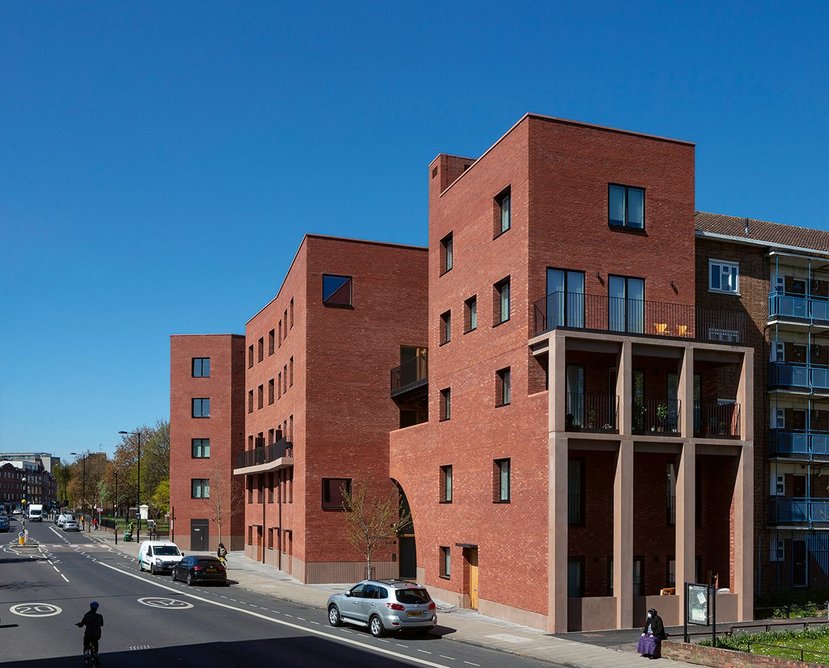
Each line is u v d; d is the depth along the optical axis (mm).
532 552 27859
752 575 29078
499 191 31609
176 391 72375
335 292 43750
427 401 41406
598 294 29828
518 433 29266
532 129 29719
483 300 32656
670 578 29859
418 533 38281
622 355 28078
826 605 31078
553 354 27219
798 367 35281
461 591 33375
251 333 65750
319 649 23641
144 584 42000
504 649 23750
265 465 52500
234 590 40344
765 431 34938
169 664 21328
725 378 32625
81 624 20016
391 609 25750
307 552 41969
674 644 22047
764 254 35781
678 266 31156
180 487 71312
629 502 27484
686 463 28375
